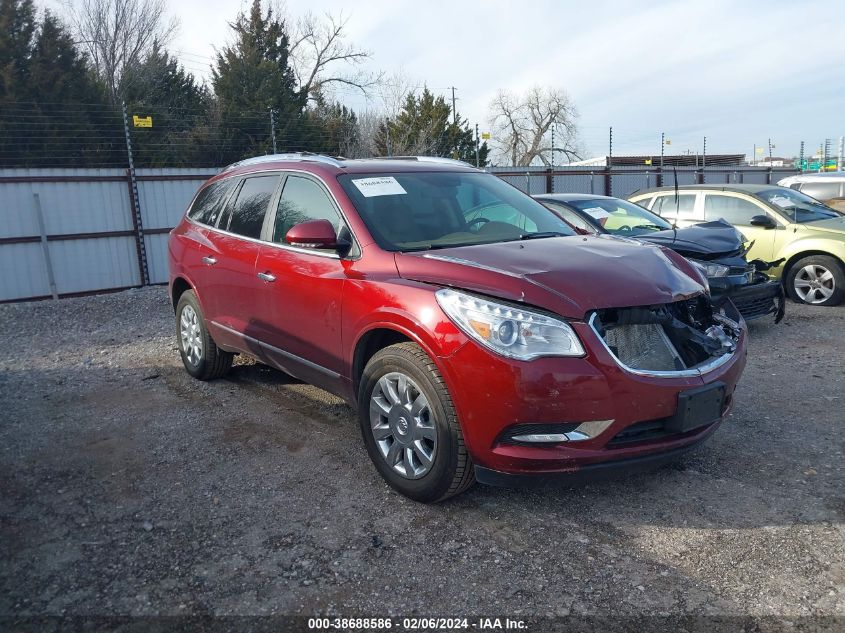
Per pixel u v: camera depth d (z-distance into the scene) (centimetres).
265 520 349
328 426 480
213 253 533
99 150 1778
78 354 736
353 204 418
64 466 422
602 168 2352
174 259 607
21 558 319
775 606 273
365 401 380
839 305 911
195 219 594
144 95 2798
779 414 488
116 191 1392
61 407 541
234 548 324
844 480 380
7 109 1770
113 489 388
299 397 546
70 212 1343
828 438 441
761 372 596
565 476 318
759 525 334
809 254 918
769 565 301
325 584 295
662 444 331
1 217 1273
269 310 466
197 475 404
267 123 2009
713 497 364
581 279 335
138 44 3153
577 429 317
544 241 403
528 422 313
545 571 301
